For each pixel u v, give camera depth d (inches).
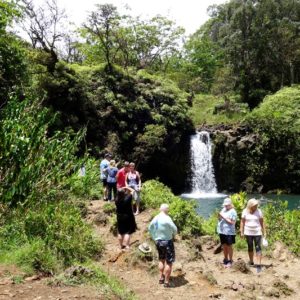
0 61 847.7
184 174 1422.2
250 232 398.0
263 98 1833.2
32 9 1224.8
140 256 368.2
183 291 314.8
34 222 348.8
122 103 1352.1
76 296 247.0
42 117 400.5
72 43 1878.7
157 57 2171.5
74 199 522.3
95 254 376.2
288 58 1911.9
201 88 2203.5
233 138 1433.3
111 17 1531.7
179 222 481.7
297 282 360.2
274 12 1927.9
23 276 268.8
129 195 390.0
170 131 1400.1
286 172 1405.0
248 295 316.5
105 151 1229.7
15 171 367.9
